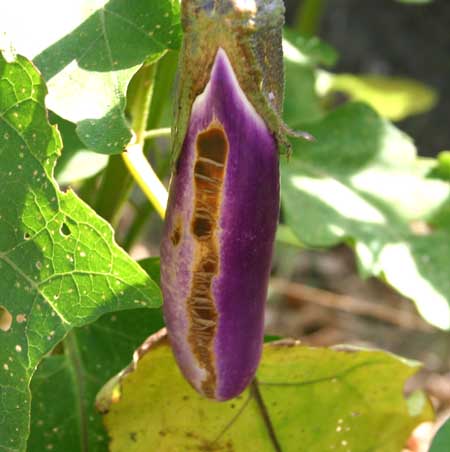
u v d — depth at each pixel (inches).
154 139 21.6
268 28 12.9
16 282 15.3
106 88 15.2
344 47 58.0
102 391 17.3
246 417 19.4
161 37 15.8
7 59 14.5
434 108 56.8
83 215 14.8
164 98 20.8
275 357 18.7
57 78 15.2
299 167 26.0
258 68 12.9
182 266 14.0
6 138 14.9
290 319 44.8
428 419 21.2
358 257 23.9
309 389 19.6
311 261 50.4
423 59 58.0
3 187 15.1
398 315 45.2
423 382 41.6
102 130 14.8
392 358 19.4
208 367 14.8
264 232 13.7
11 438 15.7
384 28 58.4
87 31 15.7
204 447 19.4
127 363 20.1
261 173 13.3
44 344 15.3
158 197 17.2
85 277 15.1
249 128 13.1
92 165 20.7
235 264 13.8
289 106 28.5
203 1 12.7
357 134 26.6
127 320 20.1
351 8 58.5
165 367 18.1
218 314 14.2
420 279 23.8
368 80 37.9
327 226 24.3
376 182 26.0
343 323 45.1
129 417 18.7
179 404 18.8
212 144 13.2
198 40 12.9
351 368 19.5
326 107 40.1
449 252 24.5
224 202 13.4
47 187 14.9
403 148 26.7
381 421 20.6
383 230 24.8
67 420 19.9
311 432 20.1
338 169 26.1
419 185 26.0
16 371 15.5
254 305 14.3
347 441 20.6
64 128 20.7
